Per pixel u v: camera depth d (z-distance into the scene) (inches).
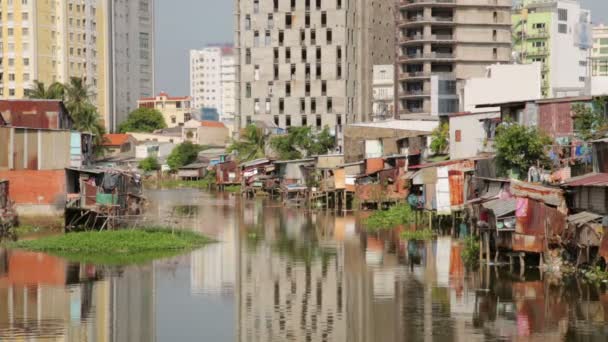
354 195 4621.1
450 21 7313.0
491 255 2551.7
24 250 2854.3
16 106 4279.0
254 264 2625.5
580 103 2856.8
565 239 2288.4
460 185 3127.5
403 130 5118.1
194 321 1915.6
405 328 1814.7
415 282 2272.4
